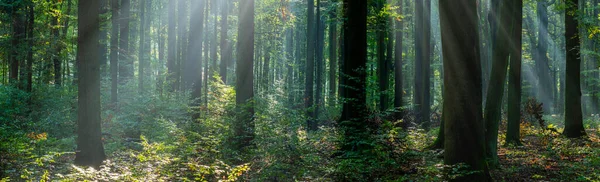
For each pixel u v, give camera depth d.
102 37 20.95
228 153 11.35
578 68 19.30
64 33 22.50
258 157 11.15
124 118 16.45
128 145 14.66
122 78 22.12
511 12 12.09
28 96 18.41
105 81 21.12
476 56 8.77
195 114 17.19
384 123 12.20
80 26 10.22
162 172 8.57
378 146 10.82
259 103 13.22
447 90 8.94
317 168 10.09
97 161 10.23
